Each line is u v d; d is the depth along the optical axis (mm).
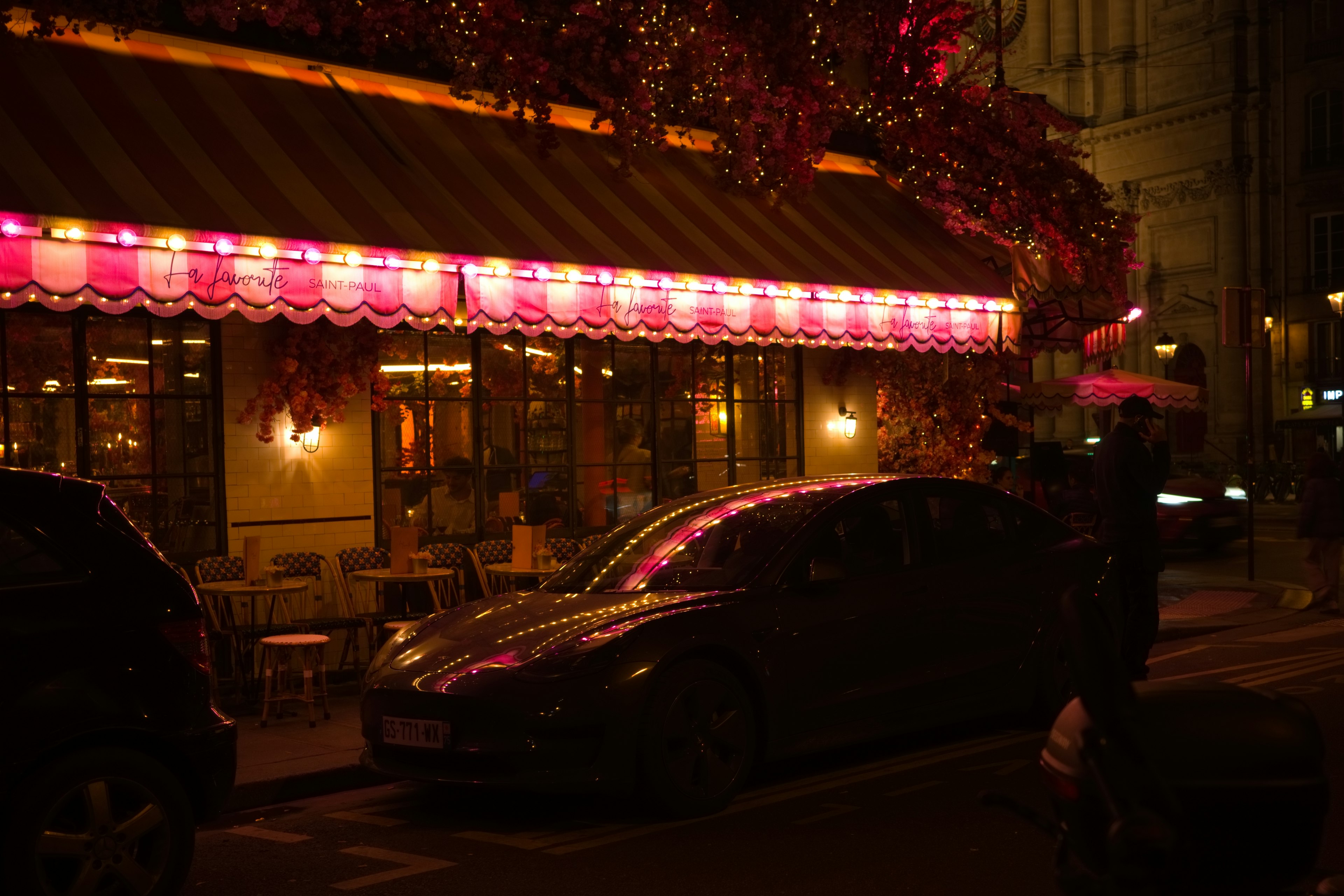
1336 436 42781
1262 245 45094
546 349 11344
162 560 4852
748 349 12781
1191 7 46312
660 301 10227
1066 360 48875
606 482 11727
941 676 6941
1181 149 46750
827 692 6441
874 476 7430
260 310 8320
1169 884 2232
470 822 5973
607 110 11172
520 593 7086
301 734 7777
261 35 9930
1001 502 7672
